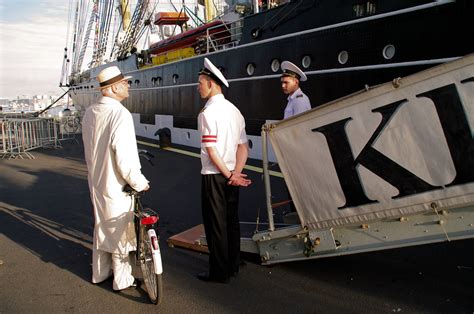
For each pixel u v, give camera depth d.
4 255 4.82
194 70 12.59
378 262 4.30
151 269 3.62
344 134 3.31
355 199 3.38
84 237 5.39
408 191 3.12
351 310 3.41
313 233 3.71
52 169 10.63
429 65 6.42
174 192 7.78
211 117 3.67
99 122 3.51
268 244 4.11
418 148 3.02
